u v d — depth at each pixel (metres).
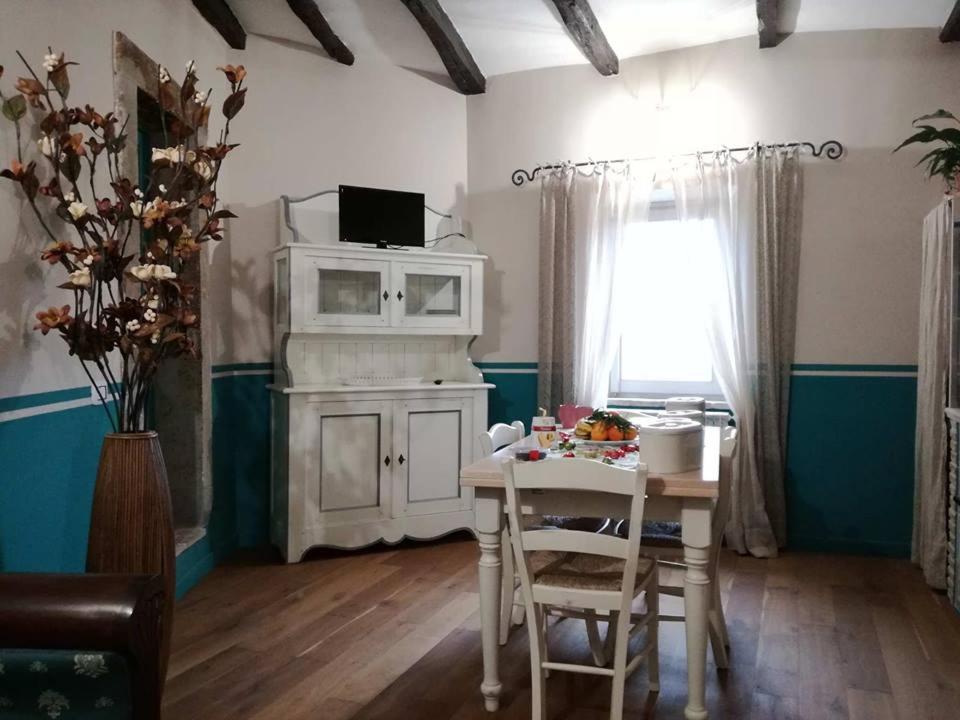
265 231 4.34
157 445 2.28
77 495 2.65
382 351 4.39
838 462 4.16
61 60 2.17
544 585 2.19
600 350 4.46
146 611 1.49
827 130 4.15
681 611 3.24
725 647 2.79
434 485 4.21
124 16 3.04
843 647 2.85
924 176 4.02
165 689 2.48
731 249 4.21
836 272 4.15
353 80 4.56
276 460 4.14
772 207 4.14
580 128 4.63
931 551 3.51
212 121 4.02
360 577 3.68
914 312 4.04
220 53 4.14
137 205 2.22
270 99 4.35
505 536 2.84
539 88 4.71
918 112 4.03
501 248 4.80
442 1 4.02
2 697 1.46
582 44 4.15
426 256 4.22
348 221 4.12
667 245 4.60
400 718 2.31
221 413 4.07
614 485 2.06
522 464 2.14
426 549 4.18
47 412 2.46
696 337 4.55
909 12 3.92
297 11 4.02
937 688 2.51
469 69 4.56
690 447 2.34
